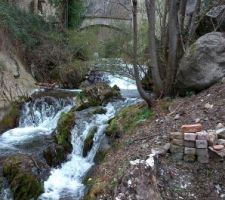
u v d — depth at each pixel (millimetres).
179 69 8023
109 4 22375
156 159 5570
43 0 20312
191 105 7188
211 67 7734
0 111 10820
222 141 5582
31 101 11719
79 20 21250
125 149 6613
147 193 5246
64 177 7438
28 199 6828
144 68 11250
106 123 8430
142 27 11914
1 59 13086
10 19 14727
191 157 5535
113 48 13242
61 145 8109
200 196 5188
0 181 7109
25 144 8945
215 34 8047
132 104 9312
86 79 15516
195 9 9367
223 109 6516
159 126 6789
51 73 15641
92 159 7688
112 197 5566
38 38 16469
